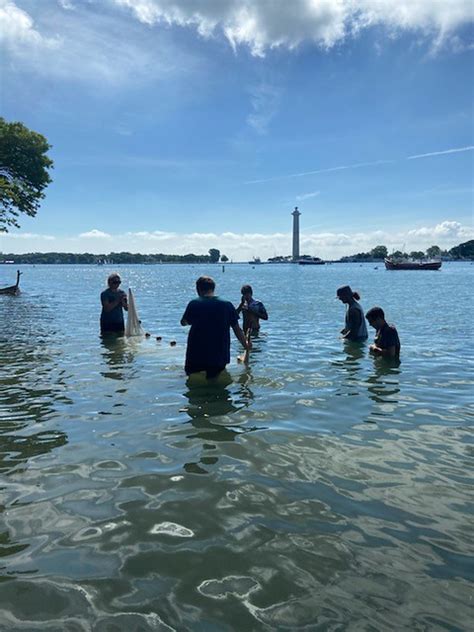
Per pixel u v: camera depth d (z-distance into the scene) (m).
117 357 9.92
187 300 28.39
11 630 2.47
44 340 12.30
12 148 40.66
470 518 3.60
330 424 5.73
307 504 3.80
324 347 11.02
